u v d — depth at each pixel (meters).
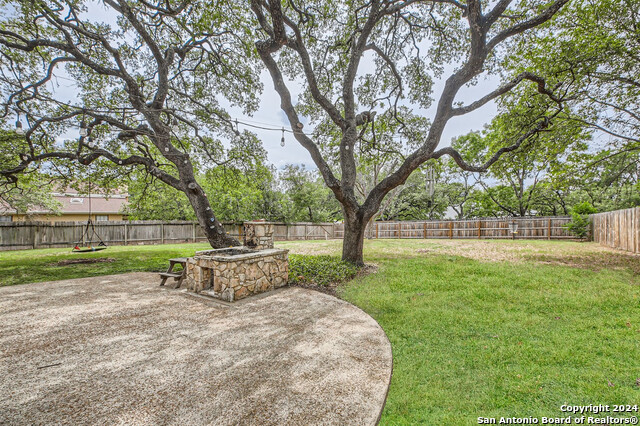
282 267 5.48
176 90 8.25
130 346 2.74
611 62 6.77
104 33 6.89
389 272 6.41
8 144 6.84
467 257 8.16
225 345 2.78
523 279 5.46
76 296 4.65
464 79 6.02
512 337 3.24
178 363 2.40
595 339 3.12
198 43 7.77
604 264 6.60
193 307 4.06
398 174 6.84
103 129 7.13
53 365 2.36
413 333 3.38
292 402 1.84
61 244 13.26
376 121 10.04
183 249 12.12
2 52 6.08
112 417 1.69
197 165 10.21
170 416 1.70
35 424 1.62
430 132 6.50
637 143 8.15
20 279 6.05
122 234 14.71
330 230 20.81
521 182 18.89
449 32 7.72
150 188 12.89
